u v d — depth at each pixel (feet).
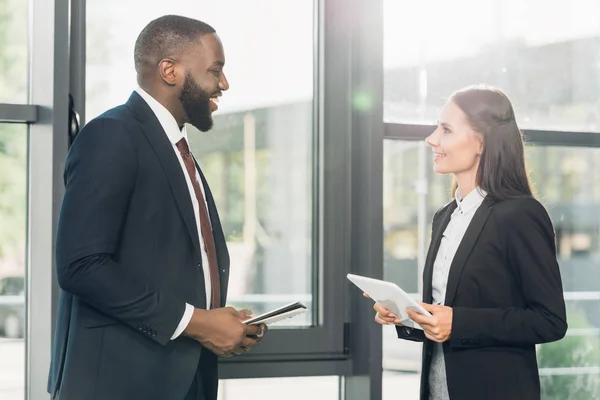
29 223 10.37
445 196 11.96
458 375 7.84
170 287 7.85
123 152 7.68
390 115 11.79
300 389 11.52
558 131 12.29
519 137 8.14
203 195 8.71
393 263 11.80
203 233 8.37
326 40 11.59
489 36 12.15
